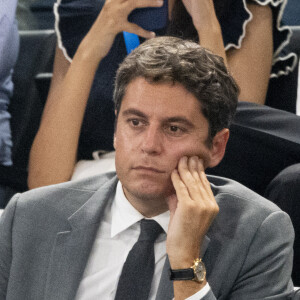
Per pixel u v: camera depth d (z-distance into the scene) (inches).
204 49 174.2
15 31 344.8
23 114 344.2
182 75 165.6
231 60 327.3
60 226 191.5
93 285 184.9
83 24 337.7
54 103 322.7
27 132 342.0
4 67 335.9
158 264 182.9
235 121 285.6
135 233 188.5
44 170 316.5
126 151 170.6
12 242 193.9
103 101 320.5
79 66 317.1
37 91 346.9
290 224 192.2
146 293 176.1
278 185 263.6
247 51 327.9
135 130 170.4
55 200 197.5
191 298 167.2
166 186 173.3
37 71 348.5
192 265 169.9
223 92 173.6
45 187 203.5
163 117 167.2
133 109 168.2
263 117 288.5
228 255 182.1
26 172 334.6
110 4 312.0
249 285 182.5
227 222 188.9
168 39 176.1
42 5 357.1
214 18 315.6
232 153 289.7
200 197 171.3
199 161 175.8
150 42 174.9
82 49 317.7
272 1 329.7
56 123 317.1
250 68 327.0
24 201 198.5
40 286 186.2
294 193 259.6
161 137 169.8
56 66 339.0
